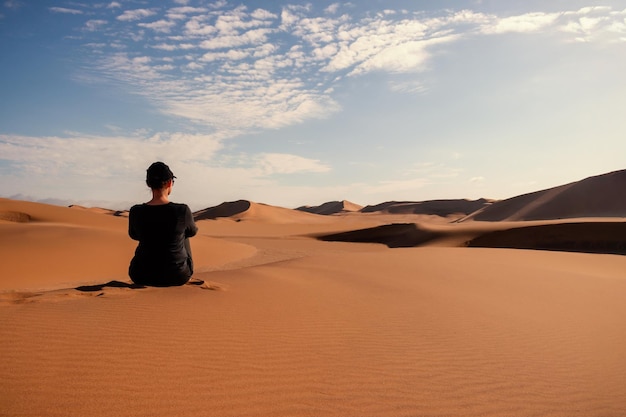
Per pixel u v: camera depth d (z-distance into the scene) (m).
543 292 10.80
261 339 4.63
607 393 4.39
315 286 8.48
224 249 35.56
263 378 3.70
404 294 8.76
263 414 3.10
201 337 4.39
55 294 5.31
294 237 74.31
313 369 4.05
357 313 6.46
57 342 3.81
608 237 47.09
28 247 19.52
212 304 5.59
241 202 161.62
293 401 3.37
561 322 7.53
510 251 24.14
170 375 3.50
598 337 6.70
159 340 4.14
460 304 8.25
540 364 5.10
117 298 5.34
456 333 6.03
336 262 15.06
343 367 4.21
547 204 121.69
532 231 52.44
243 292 6.72
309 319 5.71
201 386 3.39
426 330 5.99
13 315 4.37
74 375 3.28
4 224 24.34
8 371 3.22
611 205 110.75
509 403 3.88
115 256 21.12
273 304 6.21
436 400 3.74
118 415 2.82
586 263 21.22
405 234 64.38
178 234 5.96
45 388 3.04
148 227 5.86
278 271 10.73
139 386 3.25
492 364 4.89
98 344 3.86
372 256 17.69
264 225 101.56
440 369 4.52
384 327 5.87
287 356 4.27
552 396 4.16
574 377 4.78
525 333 6.47
